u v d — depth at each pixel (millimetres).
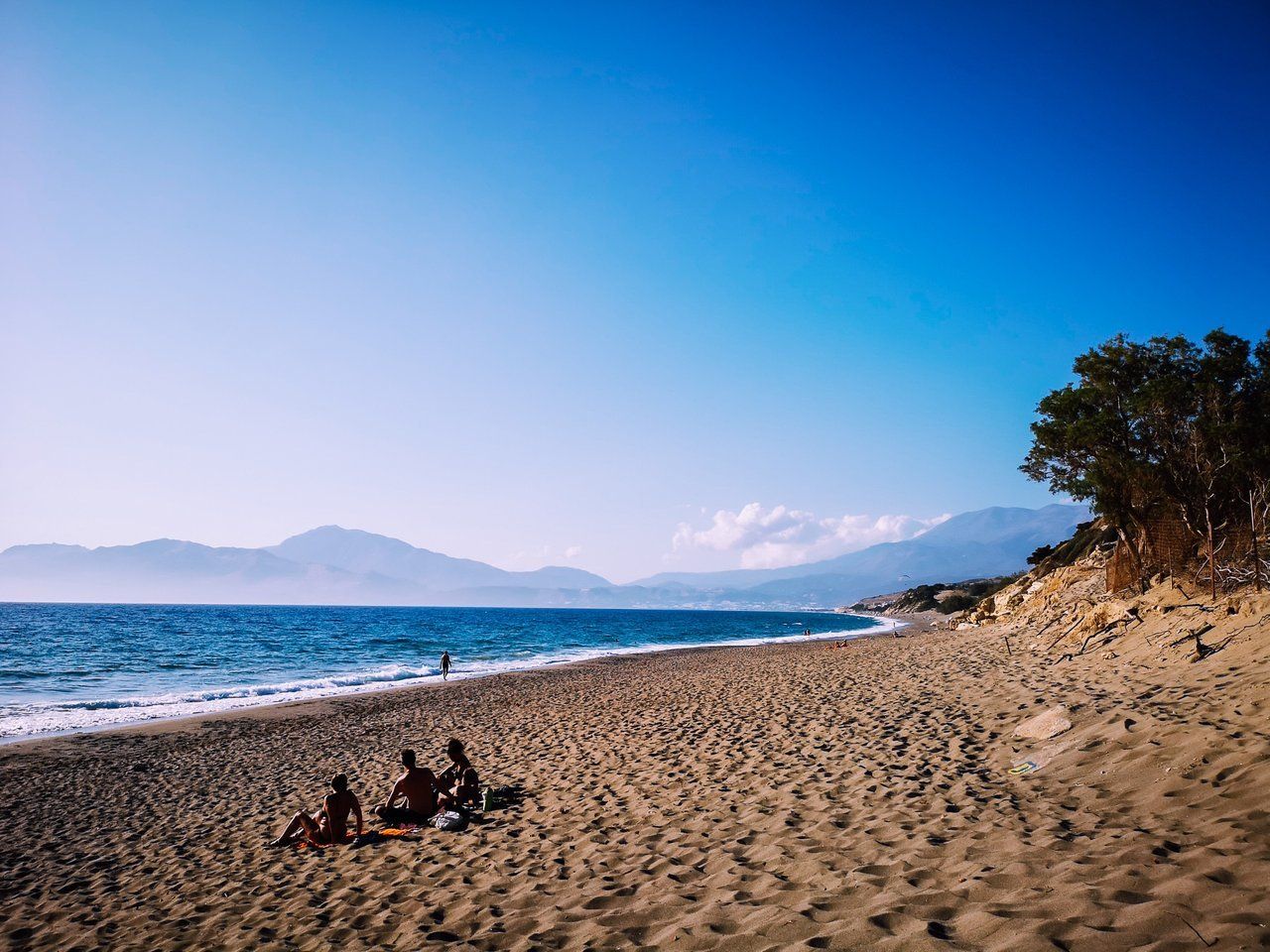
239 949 5469
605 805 8328
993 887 4223
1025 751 7855
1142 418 17938
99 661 41688
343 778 8320
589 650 56500
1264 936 2967
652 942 4406
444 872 6668
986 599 37812
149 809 11102
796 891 4828
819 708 13641
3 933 6379
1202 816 4707
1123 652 13375
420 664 42531
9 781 13359
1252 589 12812
